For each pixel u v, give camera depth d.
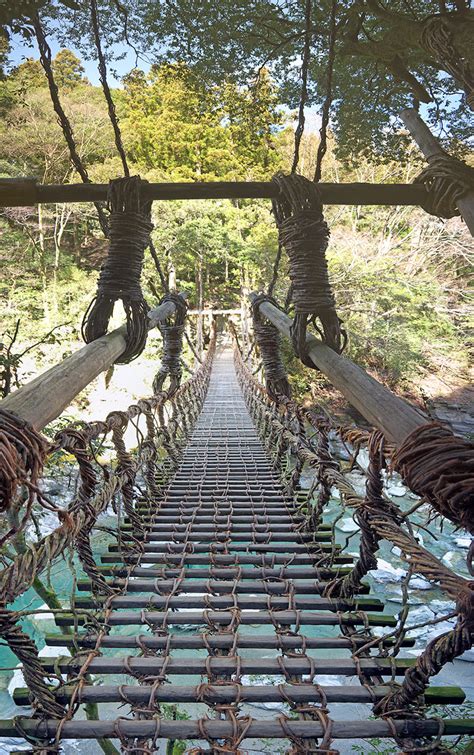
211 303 18.66
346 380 1.55
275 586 1.68
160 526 2.32
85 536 1.47
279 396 3.56
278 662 1.23
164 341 4.32
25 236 13.67
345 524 6.73
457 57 1.99
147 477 2.73
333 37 2.26
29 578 0.94
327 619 1.47
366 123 3.49
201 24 3.31
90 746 3.60
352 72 3.39
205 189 2.05
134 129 13.70
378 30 3.36
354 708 3.71
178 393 4.64
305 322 2.08
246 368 8.13
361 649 1.25
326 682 3.70
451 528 6.98
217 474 3.54
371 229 12.27
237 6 3.21
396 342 11.04
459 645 0.89
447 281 12.32
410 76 2.76
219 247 14.22
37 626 4.65
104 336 2.02
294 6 3.16
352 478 6.88
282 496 2.93
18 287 12.66
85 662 1.22
